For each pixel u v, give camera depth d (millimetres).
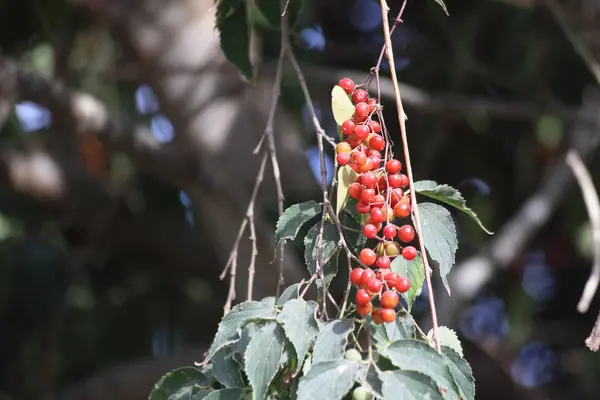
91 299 3664
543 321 3697
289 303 1484
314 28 2914
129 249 3340
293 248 2338
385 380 1431
